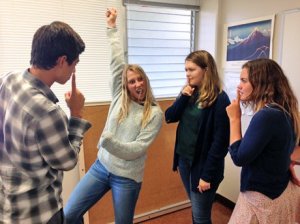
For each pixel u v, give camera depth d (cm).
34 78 94
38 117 88
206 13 267
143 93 164
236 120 133
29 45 207
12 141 90
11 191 95
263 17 214
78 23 220
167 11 264
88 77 230
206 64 160
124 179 157
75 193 169
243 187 130
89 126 111
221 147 153
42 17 208
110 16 182
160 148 252
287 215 126
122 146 144
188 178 174
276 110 117
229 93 254
